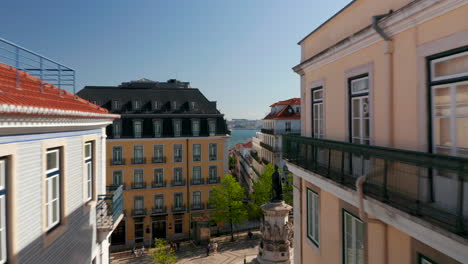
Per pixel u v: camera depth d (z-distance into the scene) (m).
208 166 32.88
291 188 31.34
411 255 4.48
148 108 33.19
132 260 25.70
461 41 3.76
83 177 8.00
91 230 8.57
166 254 23.56
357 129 6.27
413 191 3.96
